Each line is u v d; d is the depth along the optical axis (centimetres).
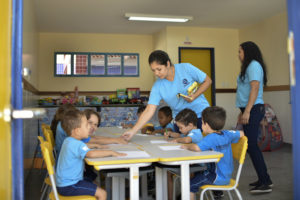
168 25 742
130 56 832
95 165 157
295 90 96
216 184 203
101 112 661
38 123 582
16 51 119
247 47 304
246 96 309
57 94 788
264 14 654
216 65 782
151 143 229
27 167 365
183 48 757
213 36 779
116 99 745
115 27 754
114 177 214
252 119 297
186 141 227
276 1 574
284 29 627
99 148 205
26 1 401
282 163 445
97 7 599
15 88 118
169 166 208
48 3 572
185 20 677
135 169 163
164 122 333
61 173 182
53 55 790
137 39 838
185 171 170
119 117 668
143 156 171
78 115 191
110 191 254
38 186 343
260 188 298
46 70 786
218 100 782
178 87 261
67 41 798
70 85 796
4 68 105
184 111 245
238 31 797
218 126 207
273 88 655
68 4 579
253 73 293
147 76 839
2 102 102
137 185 163
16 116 108
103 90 813
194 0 567
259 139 555
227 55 789
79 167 185
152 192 298
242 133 212
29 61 441
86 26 741
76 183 183
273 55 660
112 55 821
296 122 97
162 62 239
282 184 332
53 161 208
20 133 117
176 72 260
